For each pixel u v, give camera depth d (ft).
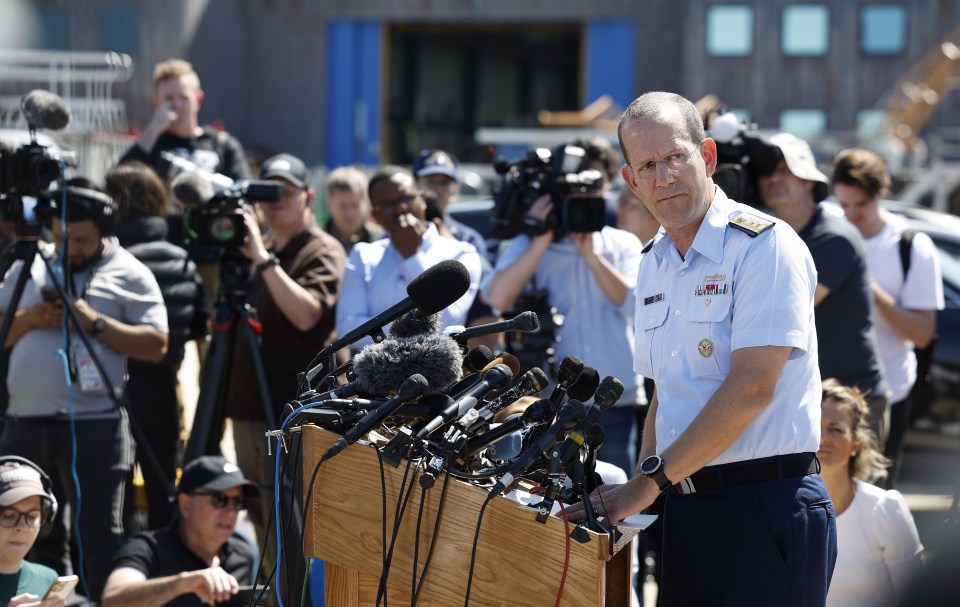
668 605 34.22
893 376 61.21
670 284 33.35
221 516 47.93
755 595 32.22
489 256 70.95
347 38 366.02
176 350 61.36
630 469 56.08
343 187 79.30
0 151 51.78
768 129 333.83
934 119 313.73
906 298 61.31
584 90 354.13
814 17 330.75
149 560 47.73
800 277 31.35
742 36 334.44
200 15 334.24
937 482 81.46
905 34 326.44
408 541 29.50
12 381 53.42
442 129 413.80
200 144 79.20
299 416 30.83
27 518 44.86
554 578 27.43
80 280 55.16
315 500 31.37
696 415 32.24
